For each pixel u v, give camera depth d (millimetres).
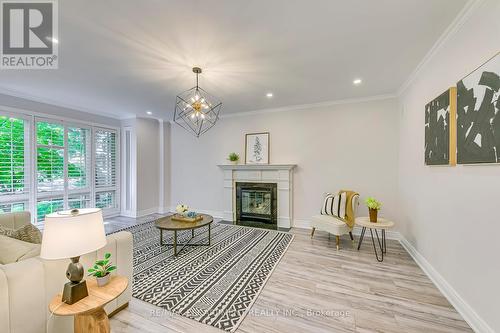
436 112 2236
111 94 3732
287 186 4480
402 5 1678
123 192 5465
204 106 3248
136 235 3957
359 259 2920
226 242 3582
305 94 3744
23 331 1268
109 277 1484
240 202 5039
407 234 3221
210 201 5480
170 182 5961
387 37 2096
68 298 1252
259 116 4852
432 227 2396
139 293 2150
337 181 4160
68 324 1499
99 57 2467
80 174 4684
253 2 1639
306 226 4430
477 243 1682
